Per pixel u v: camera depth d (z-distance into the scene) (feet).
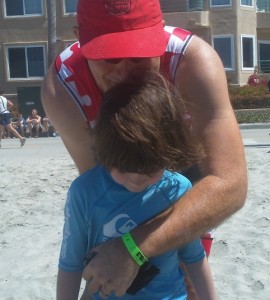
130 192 7.95
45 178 34.24
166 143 7.09
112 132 7.05
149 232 7.57
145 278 7.93
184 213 7.66
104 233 8.05
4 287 17.11
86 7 8.21
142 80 7.57
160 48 8.06
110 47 7.93
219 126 8.46
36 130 75.56
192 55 8.81
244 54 108.06
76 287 8.41
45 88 9.54
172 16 104.12
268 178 31.60
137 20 8.09
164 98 7.28
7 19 105.40
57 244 20.93
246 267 17.98
